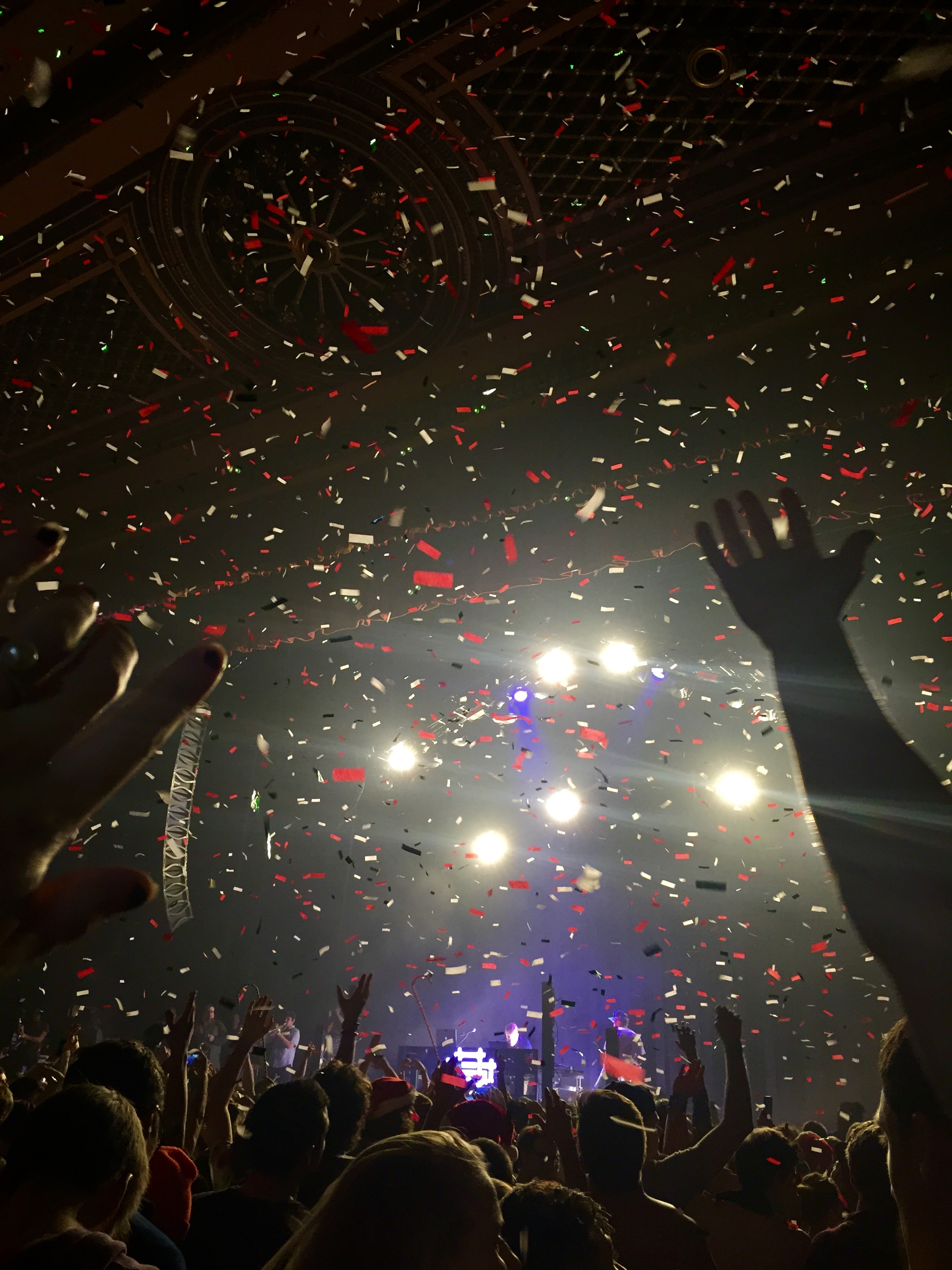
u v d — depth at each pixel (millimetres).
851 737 682
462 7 6223
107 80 6957
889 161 7055
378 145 7188
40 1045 11328
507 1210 1798
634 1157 2332
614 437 9367
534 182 7402
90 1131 1614
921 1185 972
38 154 7395
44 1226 1554
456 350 9211
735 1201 2715
